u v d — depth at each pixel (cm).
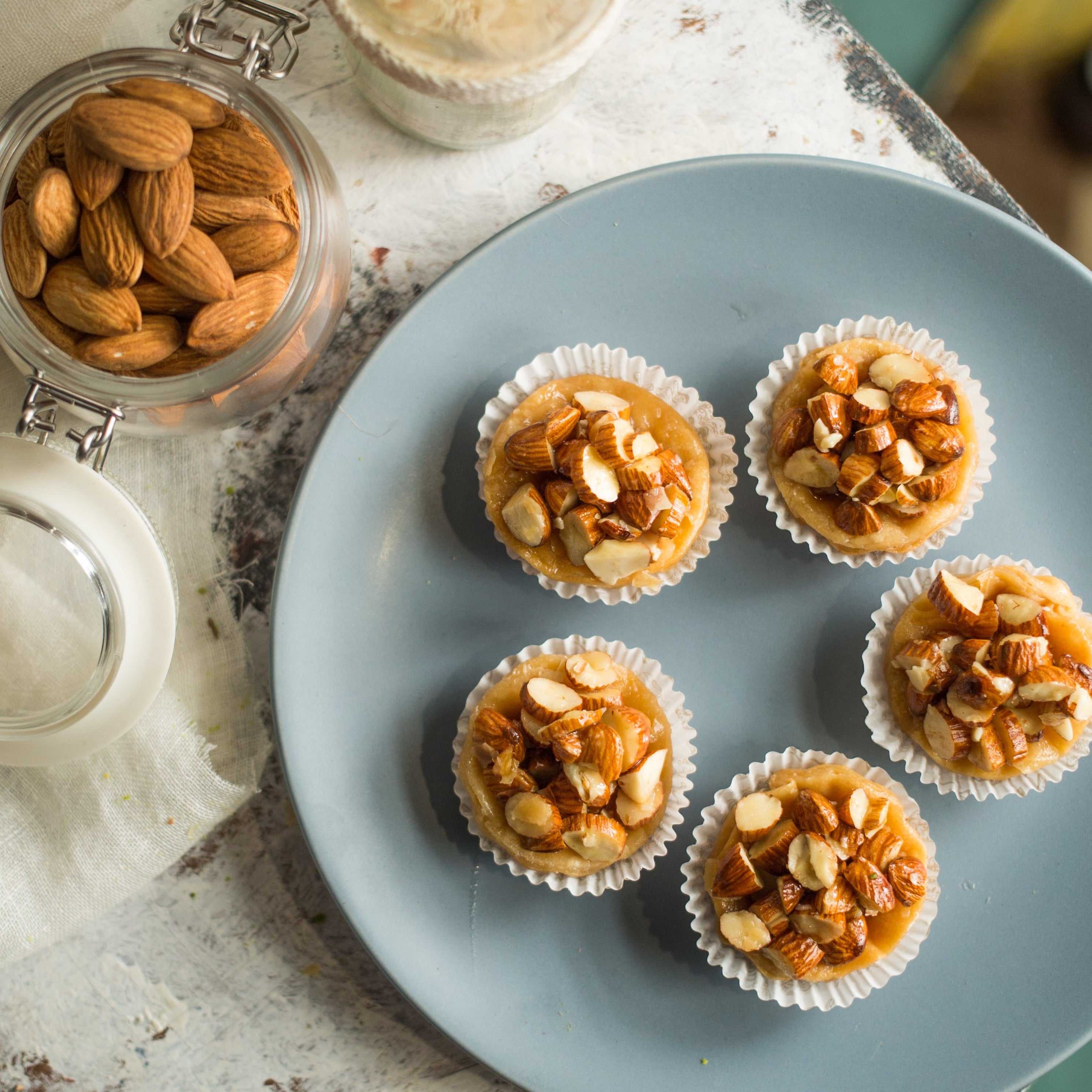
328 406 63
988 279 63
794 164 62
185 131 57
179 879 62
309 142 59
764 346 63
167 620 59
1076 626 61
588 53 58
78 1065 62
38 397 58
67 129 57
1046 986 62
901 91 64
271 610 60
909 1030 62
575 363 62
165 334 57
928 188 62
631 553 60
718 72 64
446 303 61
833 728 63
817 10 64
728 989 62
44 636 59
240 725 62
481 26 57
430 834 61
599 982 61
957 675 61
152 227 56
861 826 60
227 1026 62
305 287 58
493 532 62
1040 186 76
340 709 61
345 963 62
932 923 62
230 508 63
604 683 60
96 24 61
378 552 61
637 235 62
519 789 60
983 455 63
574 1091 61
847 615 63
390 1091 62
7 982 62
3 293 57
